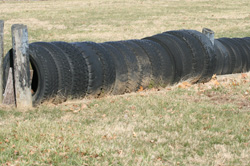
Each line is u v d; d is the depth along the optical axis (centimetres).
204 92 1194
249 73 1505
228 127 852
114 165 652
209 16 3281
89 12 3516
